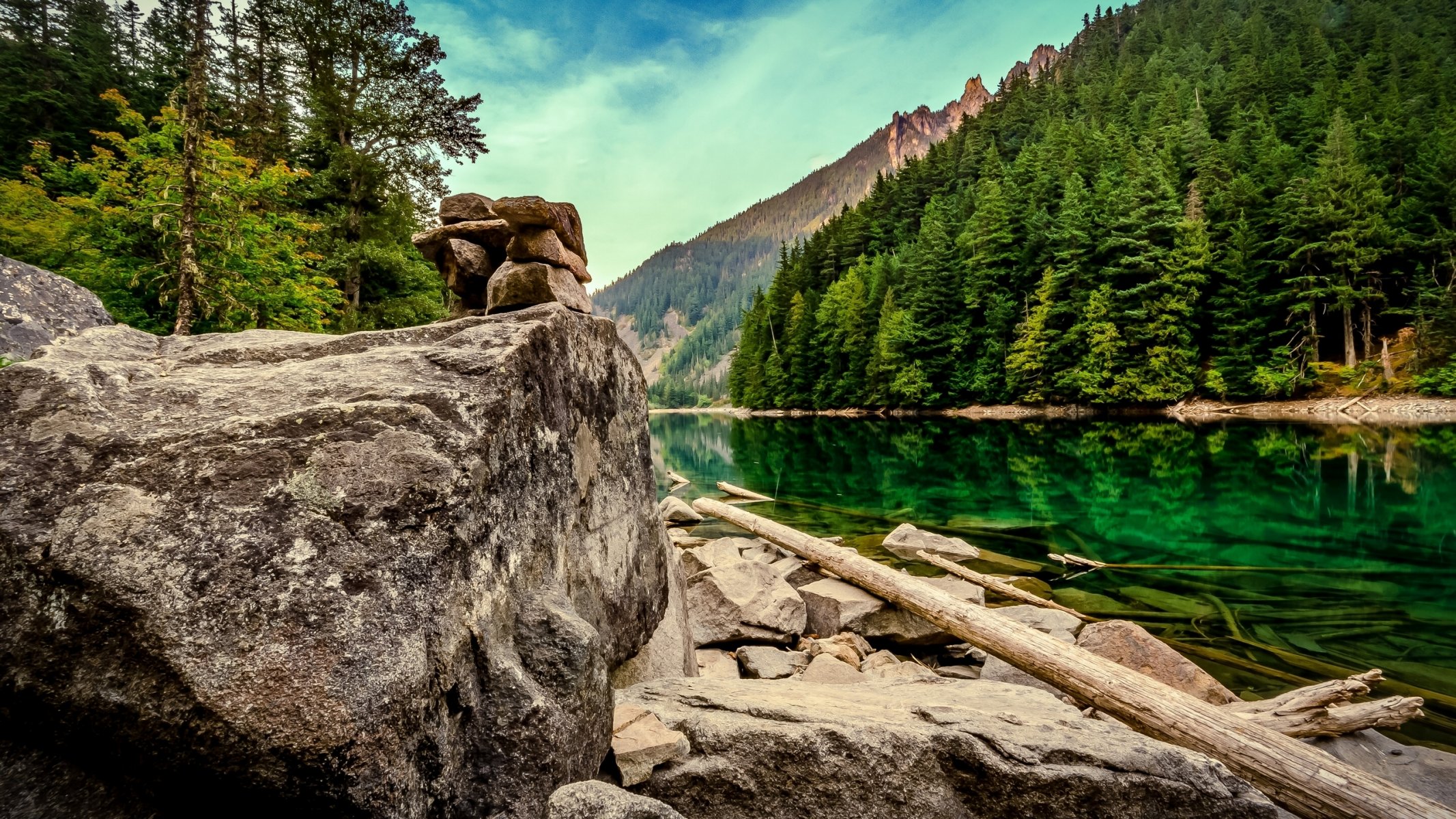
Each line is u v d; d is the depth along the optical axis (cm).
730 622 601
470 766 169
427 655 153
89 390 178
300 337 254
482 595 182
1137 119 6031
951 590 720
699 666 534
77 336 228
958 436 2898
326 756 128
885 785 248
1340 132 4238
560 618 207
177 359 221
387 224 2034
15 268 776
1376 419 2902
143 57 2962
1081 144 5447
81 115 2302
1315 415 3225
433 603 161
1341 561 856
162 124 1170
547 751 178
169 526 147
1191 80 7119
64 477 155
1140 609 699
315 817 133
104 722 133
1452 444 1977
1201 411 3556
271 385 199
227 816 138
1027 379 4047
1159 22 10106
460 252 423
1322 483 1419
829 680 512
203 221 1087
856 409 5409
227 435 168
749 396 7069
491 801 168
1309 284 3616
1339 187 3741
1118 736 281
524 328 246
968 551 948
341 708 132
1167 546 968
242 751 128
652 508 369
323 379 202
